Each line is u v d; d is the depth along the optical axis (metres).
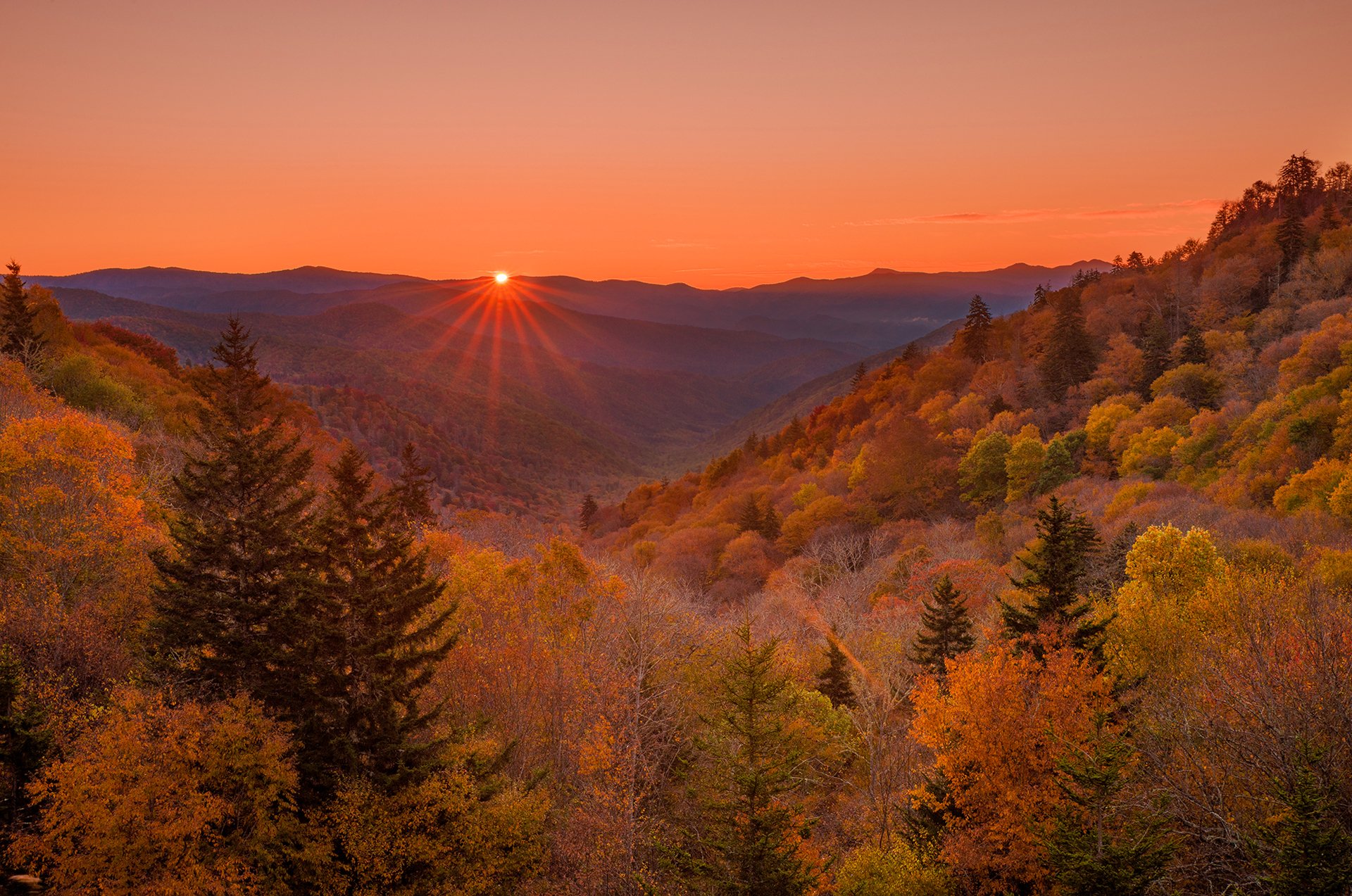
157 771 21.27
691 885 24.58
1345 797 19.14
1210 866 20.52
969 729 24.75
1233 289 136.62
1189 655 28.39
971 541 78.88
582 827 29.48
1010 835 23.47
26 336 65.38
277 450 25.98
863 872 25.02
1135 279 170.88
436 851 24.17
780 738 26.50
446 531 62.06
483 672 35.16
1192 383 105.69
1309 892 15.95
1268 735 20.69
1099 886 18.38
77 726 23.31
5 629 26.03
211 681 24.36
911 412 147.62
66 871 20.28
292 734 23.58
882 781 32.19
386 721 24.64
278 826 22.58
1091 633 28.31
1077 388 127.62
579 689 35.97
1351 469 53.12
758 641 44.56
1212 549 36.81
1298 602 28.75
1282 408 78.62
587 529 183.88
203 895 20.83
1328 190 185.38
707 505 157.88
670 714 36.78
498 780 28.00
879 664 41.00
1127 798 22.59
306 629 24.31
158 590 24.50
